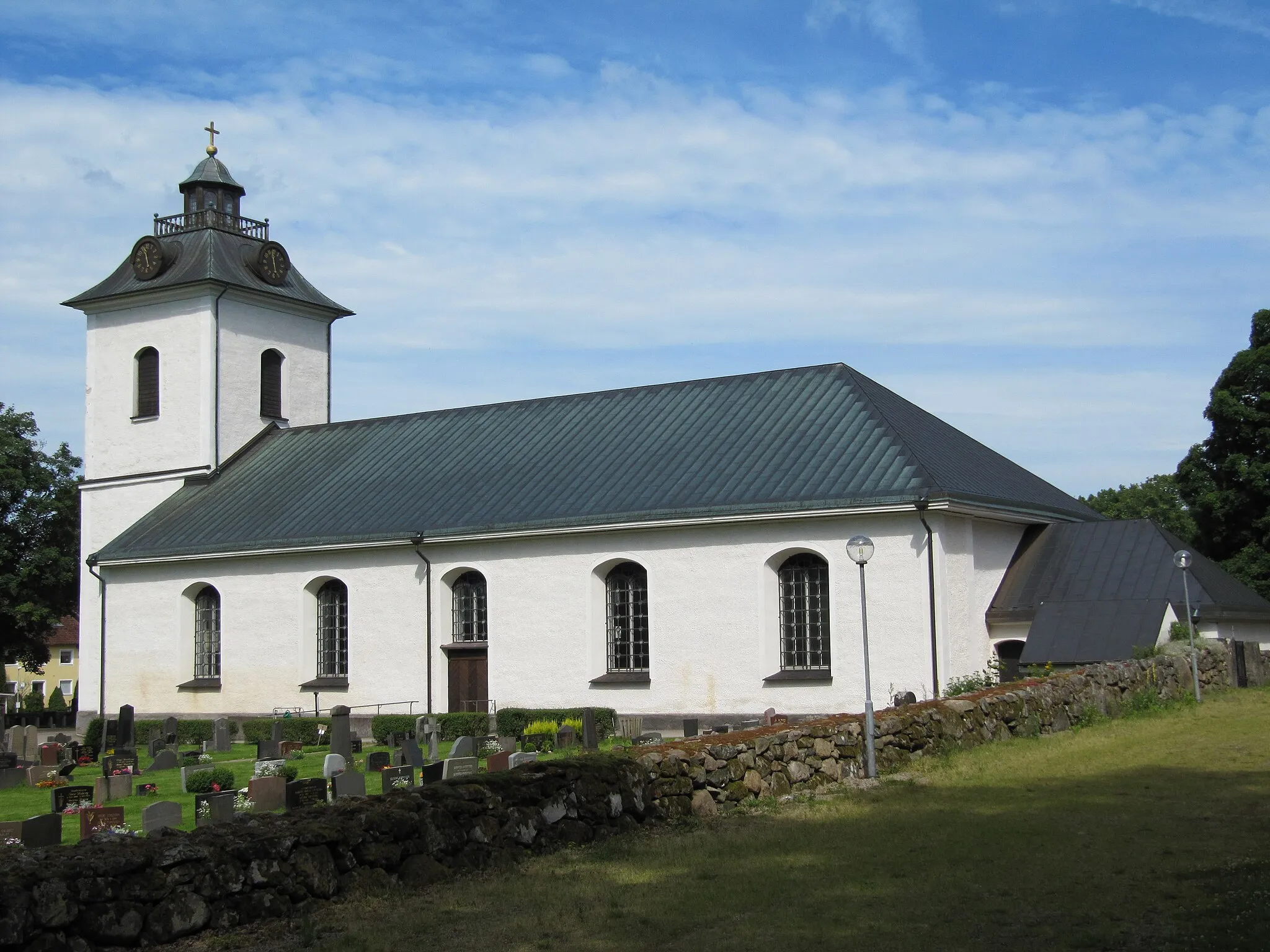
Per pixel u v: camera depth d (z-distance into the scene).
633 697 34.06
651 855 14.19
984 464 36.78
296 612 40.03
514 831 14.16
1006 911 11.28
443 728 35.22
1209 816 14.72
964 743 20.84
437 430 43.03
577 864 13.93
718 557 33.22
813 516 31.75
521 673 35.81
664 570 33.91
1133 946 10.12
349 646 38.88
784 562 32.94
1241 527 47.75
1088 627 30.45
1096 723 23.61
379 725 36.09
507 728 34.81
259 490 43.75
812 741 18.50
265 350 48.16
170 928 11.19
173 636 42.56
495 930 11.53
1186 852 13.02
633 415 39.28
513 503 36.72
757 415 36.91
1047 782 17.67
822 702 31.73
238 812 22.88
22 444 57.75
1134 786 16.98
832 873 13.00
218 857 11.65
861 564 19.36
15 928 10.18
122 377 47.78
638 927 11.47
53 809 23.98
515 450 39.81
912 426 35.72
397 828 13.06
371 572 38.66
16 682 91.06
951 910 11.43
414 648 37.72
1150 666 26.31
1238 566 46.78
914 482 31.20
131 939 10.91
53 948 10.40
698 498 33.59
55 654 93.12
